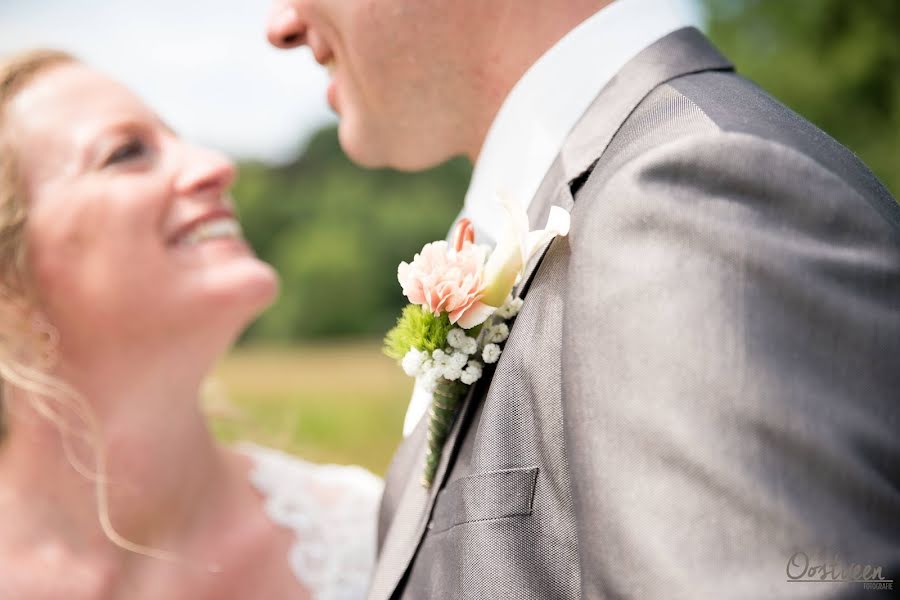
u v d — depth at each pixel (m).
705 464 0.77
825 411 0.78
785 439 0.77
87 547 2.05
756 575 0.73
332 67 1.53
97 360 2.03
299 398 10.38
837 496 0.75
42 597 1.96
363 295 24.27
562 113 1.28
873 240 0.88
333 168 26.97
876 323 0.83
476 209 1.42
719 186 0.91
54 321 2.01
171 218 2.04
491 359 1.17
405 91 1.43
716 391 0.80
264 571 2.30
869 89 11.78
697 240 0.88
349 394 10.79
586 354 0.91
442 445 1.24
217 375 12.68
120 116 2.05
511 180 1.35
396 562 1.25
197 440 2.23
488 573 1.05
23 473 2.04
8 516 2.01
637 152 1.05
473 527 1.09
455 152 1.56
